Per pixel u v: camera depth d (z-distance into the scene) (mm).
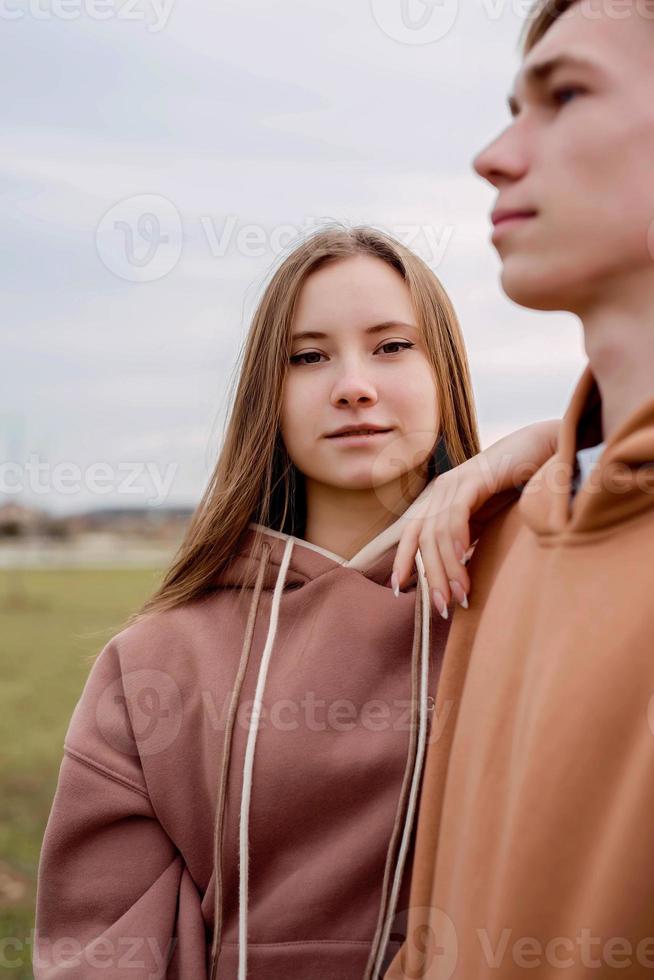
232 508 975
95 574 9359
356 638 901
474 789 580
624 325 475
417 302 917
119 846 934
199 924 890
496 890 525
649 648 479
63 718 4973
